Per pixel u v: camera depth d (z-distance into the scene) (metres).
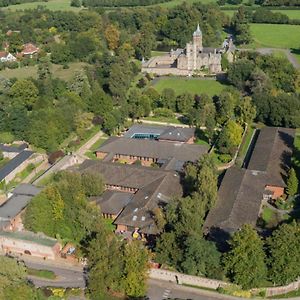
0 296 111.62
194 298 120.12
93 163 175.50
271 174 164.62
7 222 147.50
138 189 162.25
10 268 119.88
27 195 159.75
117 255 121.00
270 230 140.50
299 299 118.00
